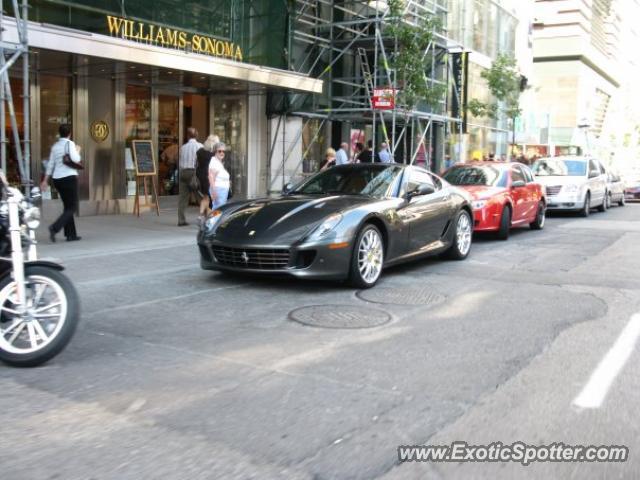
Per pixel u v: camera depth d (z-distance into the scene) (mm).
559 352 5066
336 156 17047
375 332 5531
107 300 6559
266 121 17375
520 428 3633
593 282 7973
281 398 3986
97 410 3766
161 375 4371
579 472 3145
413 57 15750
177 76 13453
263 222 7039
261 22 16109
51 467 3066
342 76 19828
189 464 3111
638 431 3621
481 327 5770
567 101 49562
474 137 30250
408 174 8445
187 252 9648
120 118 14242
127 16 12633
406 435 3496
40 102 12719
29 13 11031
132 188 14703
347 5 19547
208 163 11766
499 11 32438
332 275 6844
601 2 56438
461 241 9547
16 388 4105
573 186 17391
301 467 3105
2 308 4555
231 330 5520
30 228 4660
